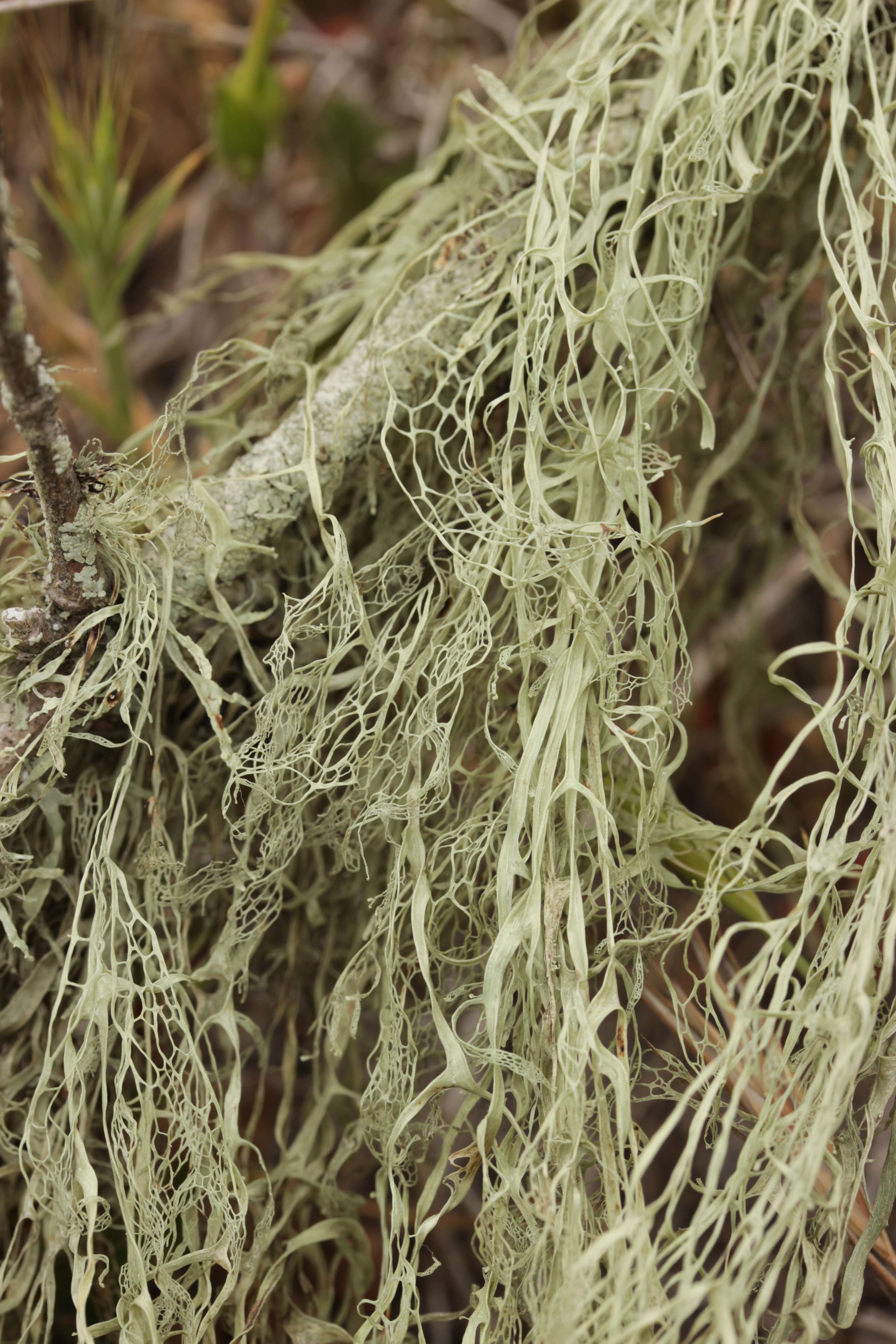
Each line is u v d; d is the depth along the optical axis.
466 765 0.51
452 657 0.49
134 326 0.61
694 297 0.51
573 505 0.51
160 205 0.59
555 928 0.48
